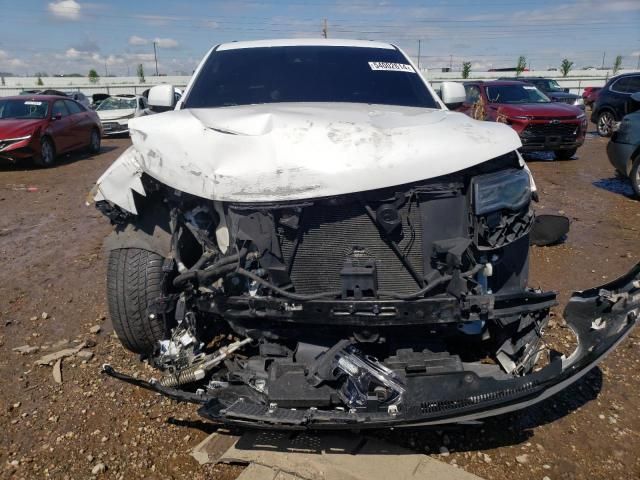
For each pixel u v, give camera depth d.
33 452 2.82
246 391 2.67
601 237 6.18
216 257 2.78
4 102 13.02
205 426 3.02
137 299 3.20
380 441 2.82
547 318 2.95
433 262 2.65
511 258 2.91
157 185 3.03
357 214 2.63
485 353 3.17
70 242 6.36
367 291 2.53
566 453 2.77
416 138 2.69
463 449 2.81
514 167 2.90
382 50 4.39
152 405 3.20
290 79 3.93
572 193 8.55
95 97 25.00
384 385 2.46
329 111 3.11
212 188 2.66
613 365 3.55
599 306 2.63
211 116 3.07
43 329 4.14
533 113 11.58
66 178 10.94
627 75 15.55
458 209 2.69
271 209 2.60
